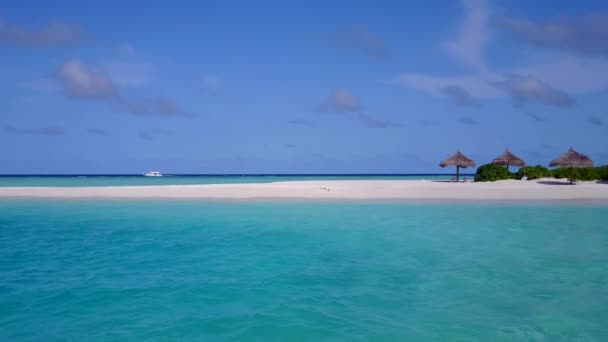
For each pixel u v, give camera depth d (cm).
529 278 860
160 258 1023
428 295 753
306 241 1241
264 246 1173
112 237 1307
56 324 608
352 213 1867
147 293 746
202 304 693
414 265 961
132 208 2088
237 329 593
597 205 2127
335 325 612
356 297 739
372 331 592
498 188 3016
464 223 1574
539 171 3822
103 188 3369
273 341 555
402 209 1997
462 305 704
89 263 968
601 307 696
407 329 601
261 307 682
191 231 1414
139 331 585
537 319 645
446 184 3566
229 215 1820
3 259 1002
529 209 1977
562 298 740
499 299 734
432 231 1404
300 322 621
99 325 605
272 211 1950
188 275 867
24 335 572
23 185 4928
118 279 833
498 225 1523
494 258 1028
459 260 1009
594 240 1249
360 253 1088
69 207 2134
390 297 741
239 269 921
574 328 612
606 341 568
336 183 3931
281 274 881
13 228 1473
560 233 1359
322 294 753
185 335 573
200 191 2991
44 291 753
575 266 951
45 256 1039
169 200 2481
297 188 3200
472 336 580
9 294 735
